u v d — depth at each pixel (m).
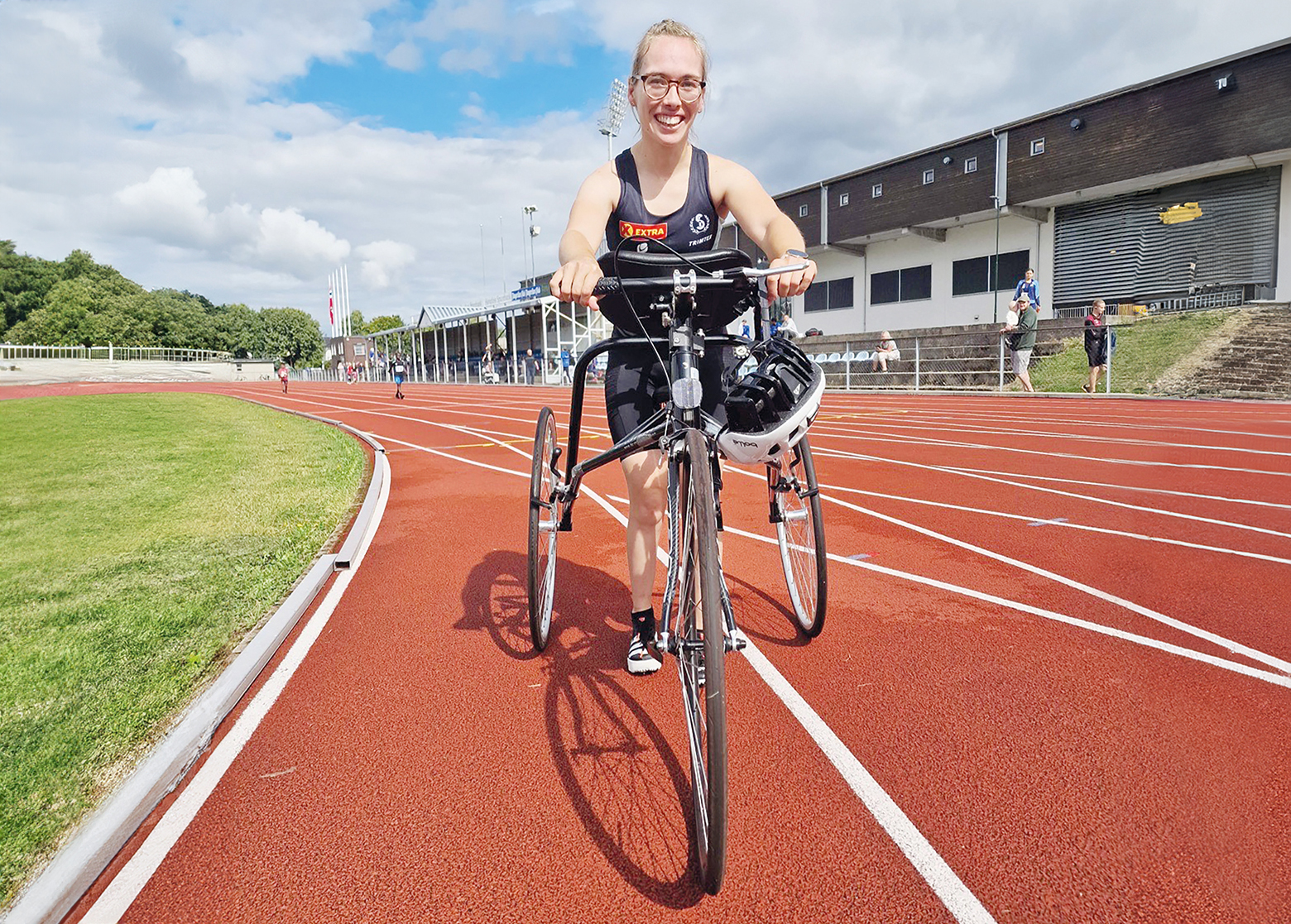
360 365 62.56
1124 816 2.02
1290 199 18.17
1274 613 3.42
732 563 4.45
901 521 5.33
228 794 2.29
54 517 5.96
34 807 2.16
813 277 2.18
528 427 13.87
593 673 3.05
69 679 2.96
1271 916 1.67
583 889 1.84
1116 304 20.91
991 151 22.53
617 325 2.54
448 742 2.56
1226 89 17.81
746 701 2.75
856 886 1.81
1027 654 3.07
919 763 2.32
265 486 7.38
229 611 3.70
